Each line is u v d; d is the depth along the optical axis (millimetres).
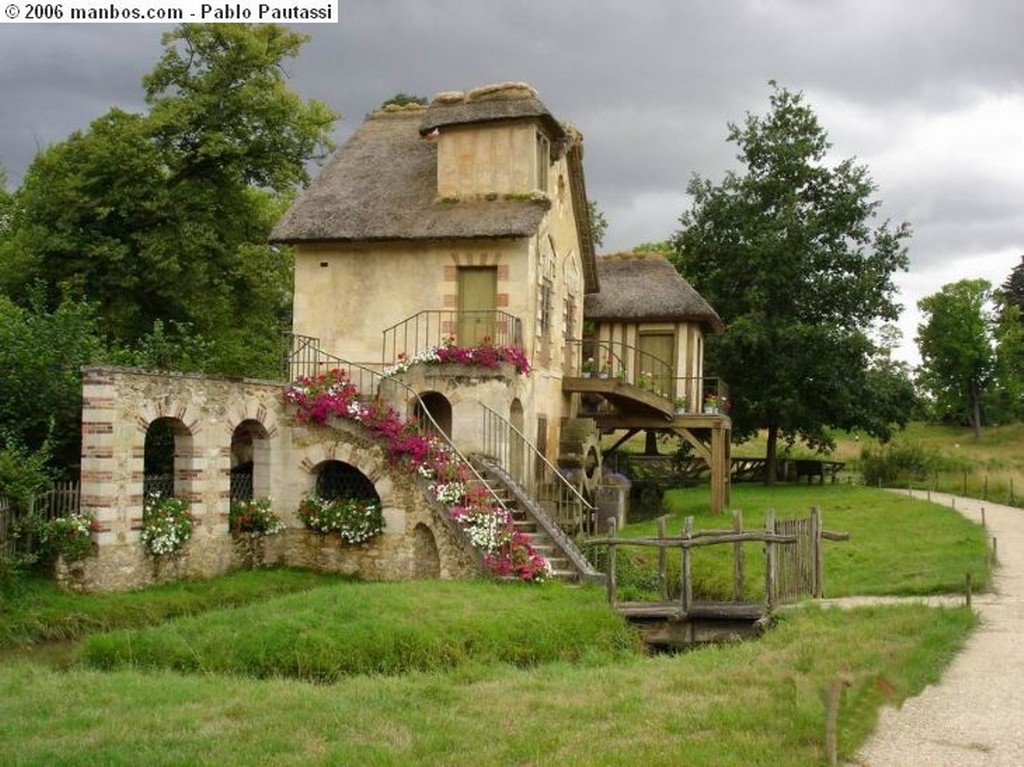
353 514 20906
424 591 16797
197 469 19625
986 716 10195
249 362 33625
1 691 11734
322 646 13852
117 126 30797
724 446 31891
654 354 33750
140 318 31891
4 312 21203
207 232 31328
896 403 41969
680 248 43000
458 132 24797
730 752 8992
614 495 25328
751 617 16172
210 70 32469
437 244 24516
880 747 9227
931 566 20109
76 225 30641
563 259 27656
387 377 22922
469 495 19906
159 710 10891
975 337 71812
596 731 9898
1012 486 35344
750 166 41969
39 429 19219
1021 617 15352
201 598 18031
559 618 15641
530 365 24031
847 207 40219
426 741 9625
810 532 18156
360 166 26688
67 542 17234
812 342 38750
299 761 9031
